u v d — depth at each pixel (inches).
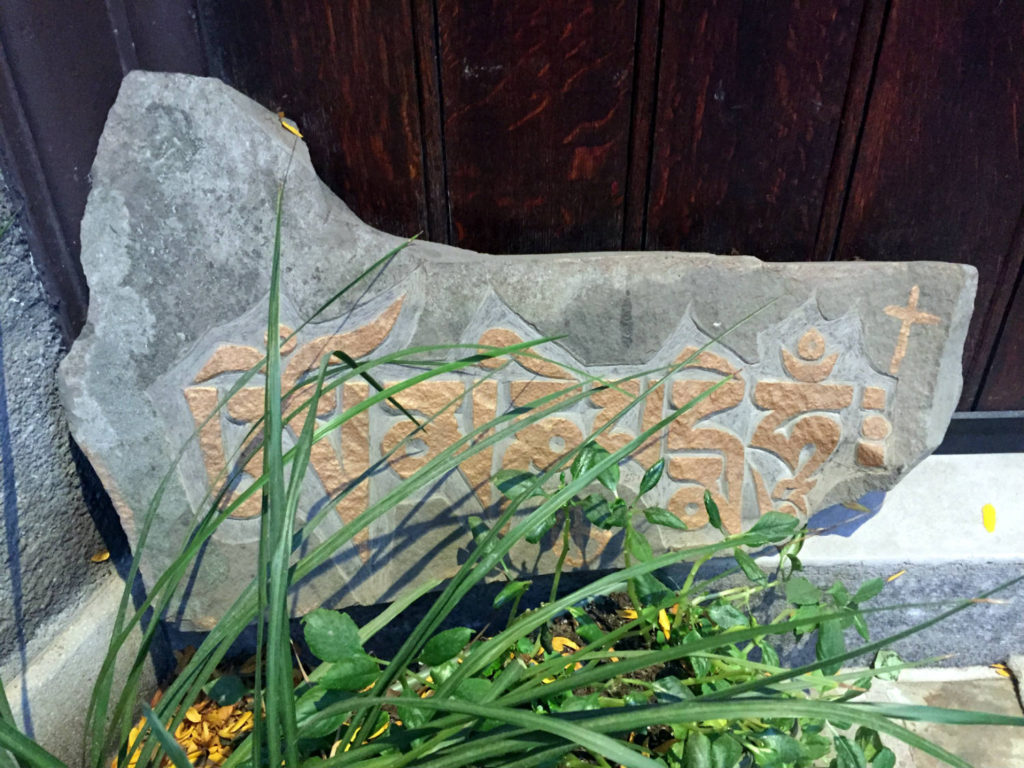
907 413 28.8
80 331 26.3
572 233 30.7
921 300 27.6
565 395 27.9
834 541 32.4
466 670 21.0
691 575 28.5
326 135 28.5
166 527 27.2
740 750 22.4
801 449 29.3
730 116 28.4
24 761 18.3
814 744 25.8
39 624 26.3
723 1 26.4
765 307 27.1
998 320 32.1
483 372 27.3
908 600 33.0
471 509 28.9
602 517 26.9
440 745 20.8
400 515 28.8
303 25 26.7
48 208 24.4
